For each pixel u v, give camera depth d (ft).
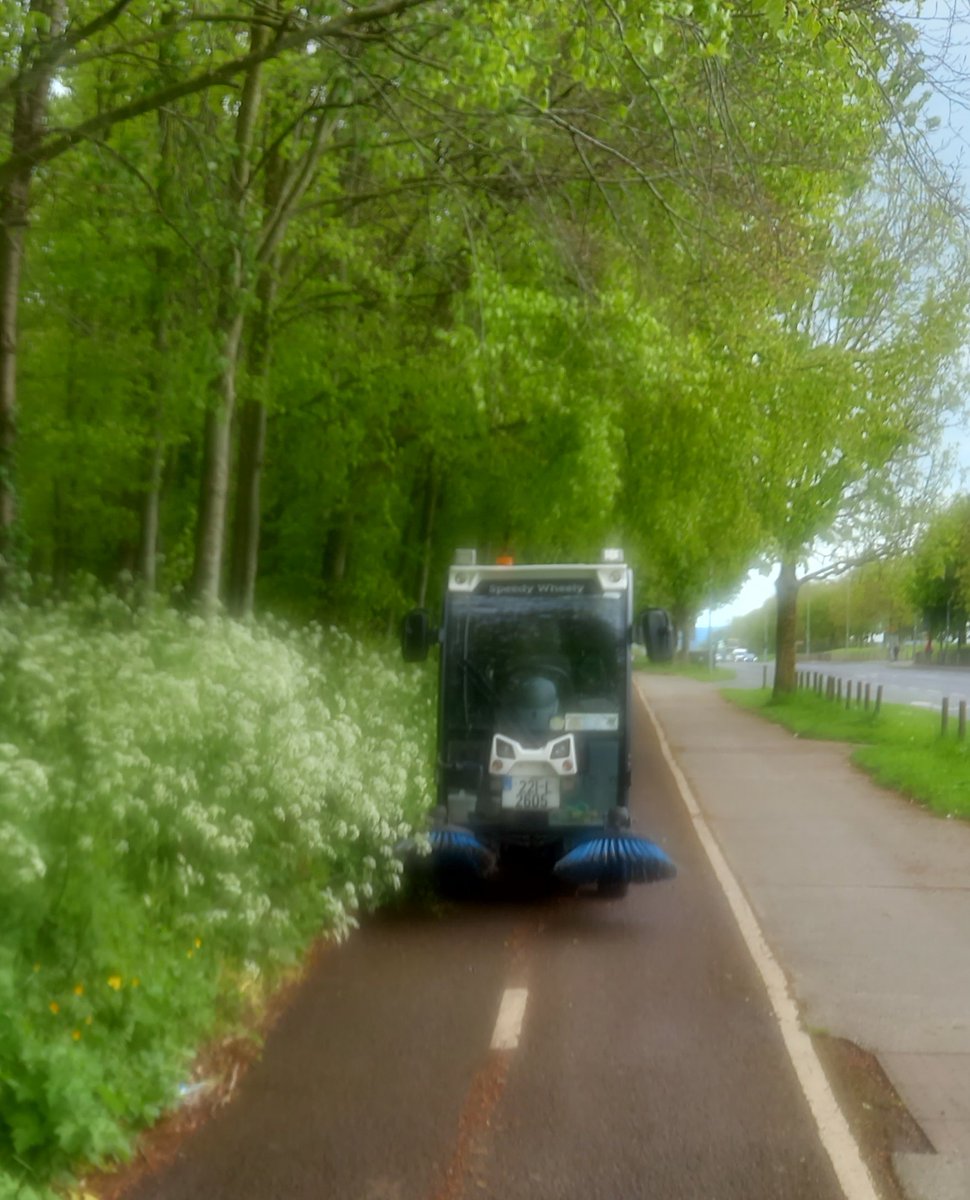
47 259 52.70
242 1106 20.03
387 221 56.24
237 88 41.16
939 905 34.96
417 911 34.14
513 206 46.11
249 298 42.52
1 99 31.99
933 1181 17.38
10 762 20.31
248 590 57.52
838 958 29.37
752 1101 20.30
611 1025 24.29
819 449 70.69
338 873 32.35
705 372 55.26
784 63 38.55
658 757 75.87
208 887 25.86
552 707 36.78
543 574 37.68
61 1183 16.70
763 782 63.26
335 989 26.68
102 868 22.50
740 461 66.23
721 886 37.60
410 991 26.55
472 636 37.40
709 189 39.11
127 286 52.31
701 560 88.58
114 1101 18.02
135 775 23.85
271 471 74.79
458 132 39.91
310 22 34.58
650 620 37.09
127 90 44.73
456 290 55.16
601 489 61.31
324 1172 17.61
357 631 73.77
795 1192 17.02
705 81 36.27
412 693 47.78
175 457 78.13
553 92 42.16
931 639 312.09
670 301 51.37
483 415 60.34
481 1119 19.52
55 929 20.70
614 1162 17.95
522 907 34.81
